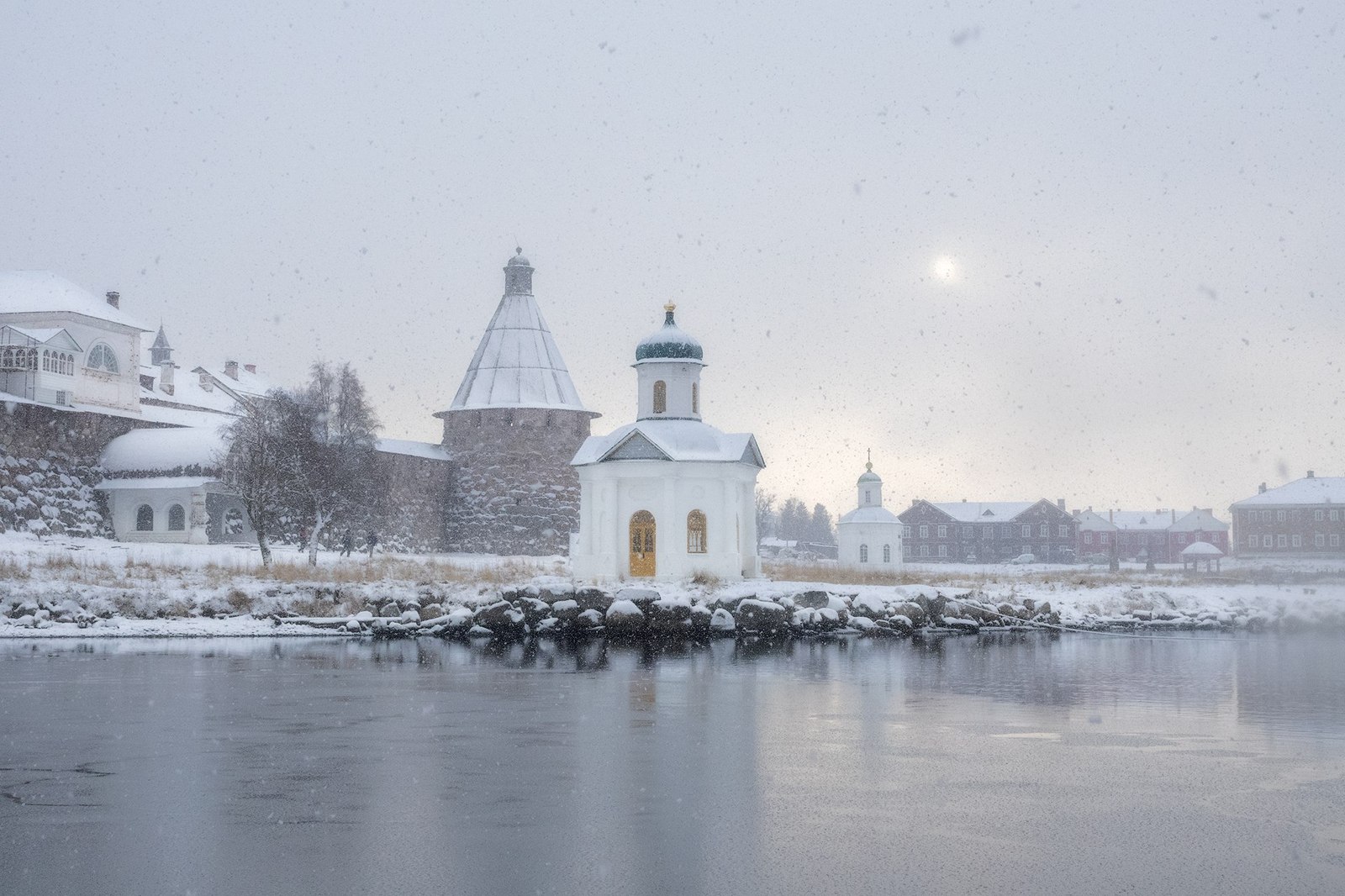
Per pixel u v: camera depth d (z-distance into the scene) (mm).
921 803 15273
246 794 15648
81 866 12344
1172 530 185500
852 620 47031
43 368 80688
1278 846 13219
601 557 59906
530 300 104000
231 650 37750
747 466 61438
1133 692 27266
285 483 67625
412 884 11766
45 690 26781
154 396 101938
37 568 50531
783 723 22094
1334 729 21531
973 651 38906
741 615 46219
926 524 173750
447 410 101312
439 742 19734
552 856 12758
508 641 42219
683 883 11820
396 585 50375
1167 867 12445
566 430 100562
